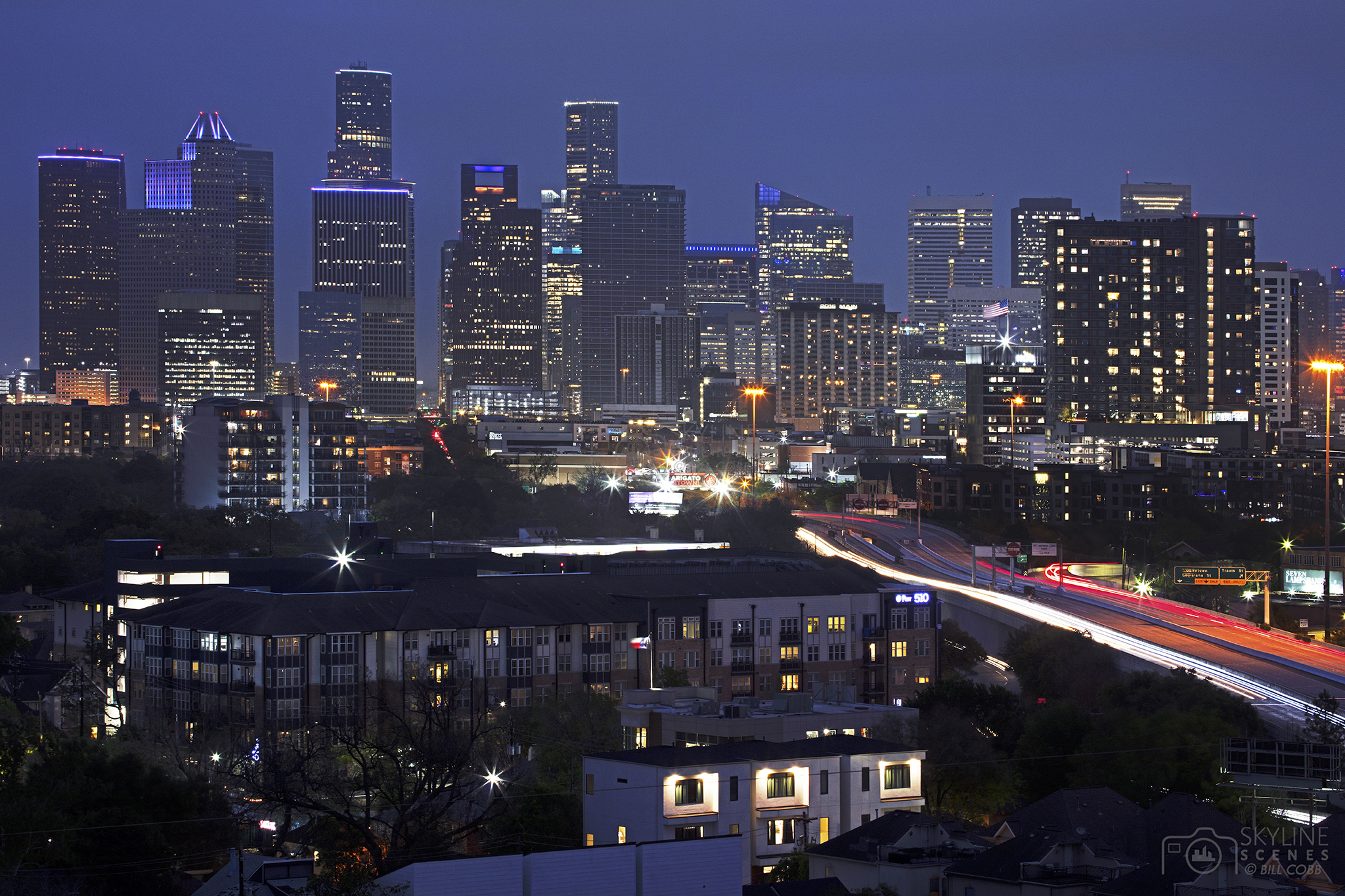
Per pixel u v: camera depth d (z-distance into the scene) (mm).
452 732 146250
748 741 145875
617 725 173500
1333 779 143625
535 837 136000
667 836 131000
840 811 139375
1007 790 167750
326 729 152500
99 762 144500
